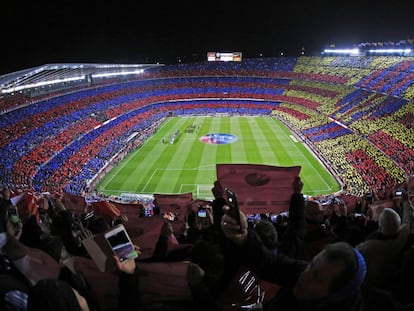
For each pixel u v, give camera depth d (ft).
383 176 131.34
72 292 9.56
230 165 30.78
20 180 127.24
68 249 22.20
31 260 14.25
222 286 13.29
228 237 10.55
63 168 148.25
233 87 330.54
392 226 14.23
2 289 11.54
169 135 218.18
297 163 162.91
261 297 13.62
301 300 8.80
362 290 12.54
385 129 178.40
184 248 19.29
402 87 221.66
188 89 326.24
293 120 248.11
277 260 11.09
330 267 8.36
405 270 13.39
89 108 231.09
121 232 11.32
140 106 278.87
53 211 35.12
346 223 29.50
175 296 13.06
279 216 39.37
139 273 13.12
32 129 173.17
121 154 175.94
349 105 238.07
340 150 169.78
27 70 236.22
